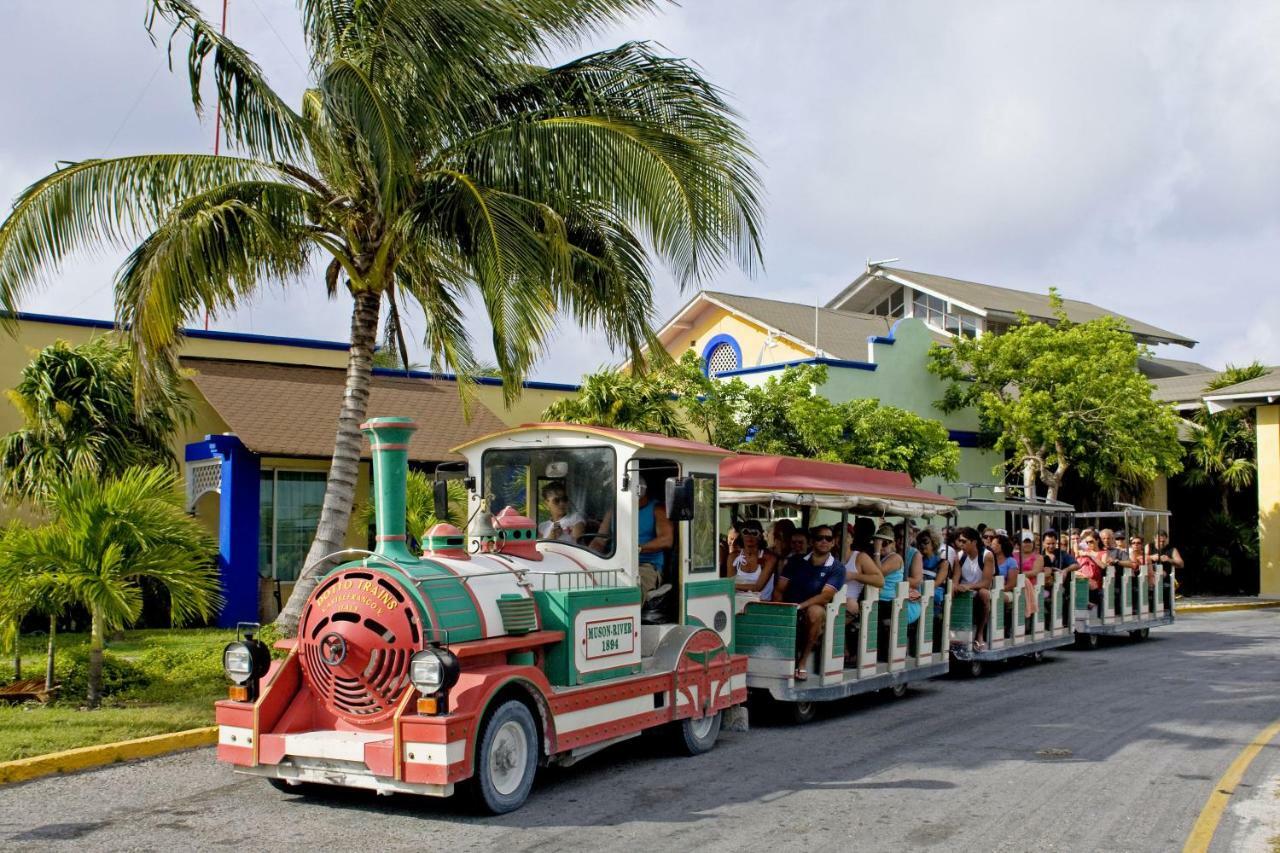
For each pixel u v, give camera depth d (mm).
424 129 11312
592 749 7734
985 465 24891
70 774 7938
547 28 11266
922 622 12391
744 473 11250
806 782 8016
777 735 9914
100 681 9867
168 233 10469
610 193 11281
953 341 24766
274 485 17438
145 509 9875
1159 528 25688
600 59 11898
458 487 14547
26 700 9961
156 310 10242
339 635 6945
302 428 16797
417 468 17672
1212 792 7781
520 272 10773
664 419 17656
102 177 10695
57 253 10602
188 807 7109
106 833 6512
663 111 11852
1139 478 26406
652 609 8891
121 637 13938
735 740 9664
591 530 8586
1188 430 28703
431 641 6773
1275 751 9219
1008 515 23719
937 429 19016
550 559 8219
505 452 8984
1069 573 16344
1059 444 23141
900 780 8094
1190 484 29125
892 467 18469
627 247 13008
